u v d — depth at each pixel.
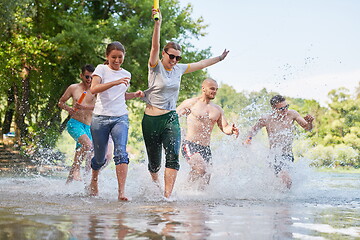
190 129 5.24
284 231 2.20
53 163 13.05
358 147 21.17
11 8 14.45
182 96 19.06
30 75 17.75
